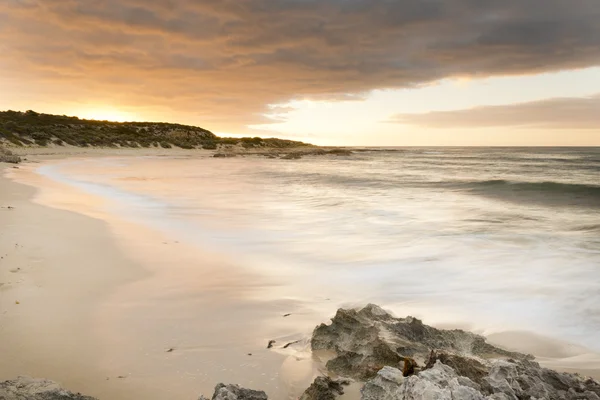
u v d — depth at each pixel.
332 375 5.80
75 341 6.55
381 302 8.98
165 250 12.64
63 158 58.34
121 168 48.75
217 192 29.12
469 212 21.23
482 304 8.97
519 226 17.34
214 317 7.79
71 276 9.57
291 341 6.92
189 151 103.00
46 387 4.39
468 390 3.95
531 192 29.50
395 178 43.47
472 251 13.23
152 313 7.86
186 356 6.28
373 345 6.03
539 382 4.80
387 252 13.11
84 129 92.00
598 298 9.22
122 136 94.69
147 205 21.91
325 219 18.84
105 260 11.07
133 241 13.52
